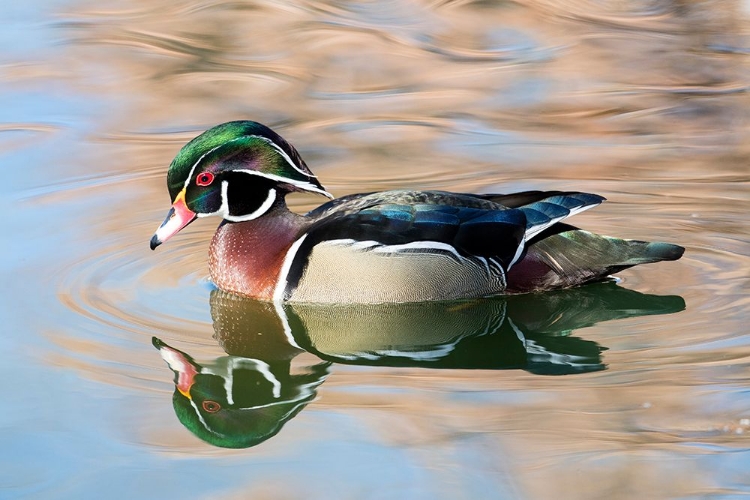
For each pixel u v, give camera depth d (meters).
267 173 12.78
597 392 10.30
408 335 12.29
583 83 18.84
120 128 17.30
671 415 9.77
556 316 12.42
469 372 11.00
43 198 15.16
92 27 21.58
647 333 11.67
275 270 12.61
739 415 9.70
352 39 20.88
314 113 17.77
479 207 12.79
